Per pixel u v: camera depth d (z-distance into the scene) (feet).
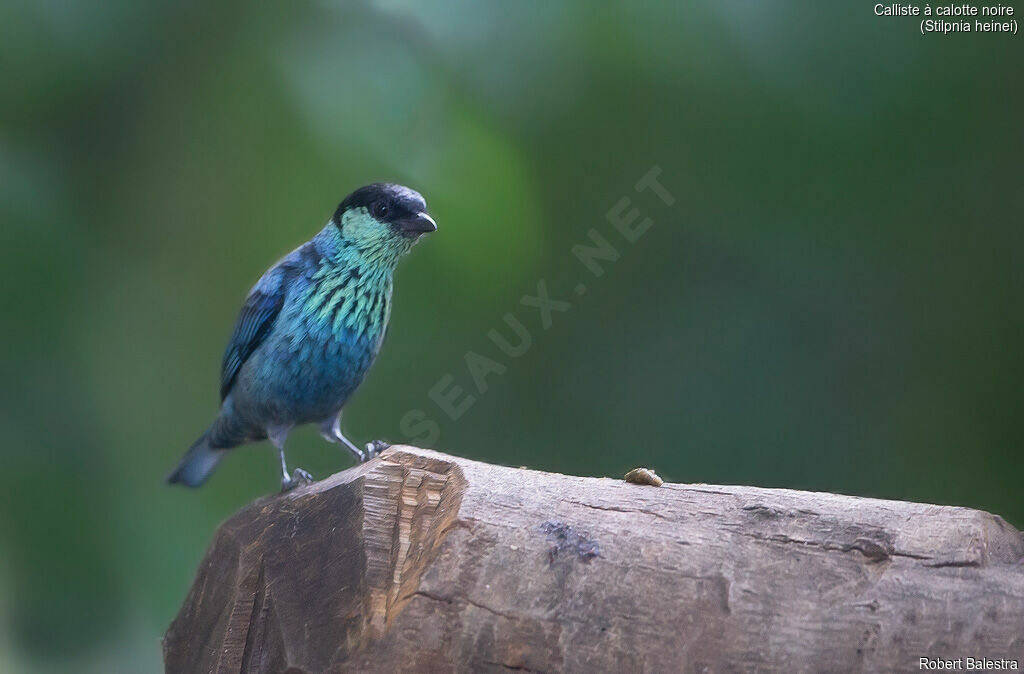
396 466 21.86
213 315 40.42
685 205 42.78
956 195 41.60
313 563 21.48
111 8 38.96
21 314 38.65
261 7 39.63
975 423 42.01
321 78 39.24
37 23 38.60
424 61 40.16
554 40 40.91
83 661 38.17
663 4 40.96
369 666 19.92
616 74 41.63
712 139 42.09
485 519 20.35
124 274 40.19
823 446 42.93
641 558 19.92
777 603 19.34
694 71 41.50
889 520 20.03
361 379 35.47
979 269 41.96
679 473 43.50
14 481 38.24
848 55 40.75
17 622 37.81
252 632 21.86
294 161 39.29
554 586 19.77
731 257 43.60
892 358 42.86
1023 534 20.20
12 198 38.34
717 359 43.98
